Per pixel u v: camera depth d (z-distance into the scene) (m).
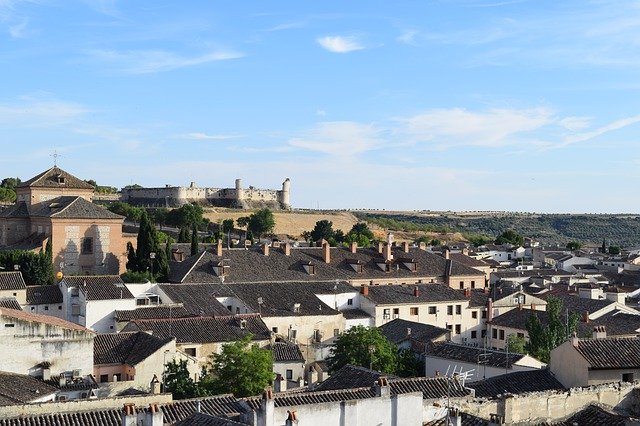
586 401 58.28
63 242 157.25
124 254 163.75
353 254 160.00
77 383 78.38
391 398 46.66
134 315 109.06
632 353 65.75
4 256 138.38
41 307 114.12
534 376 66.88
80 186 176.12
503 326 125.31
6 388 70.31
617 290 154.50
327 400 49.81
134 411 44.81
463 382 66.06
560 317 109.50
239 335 101.38
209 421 45.25
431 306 133.50
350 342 93.00
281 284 129.88
